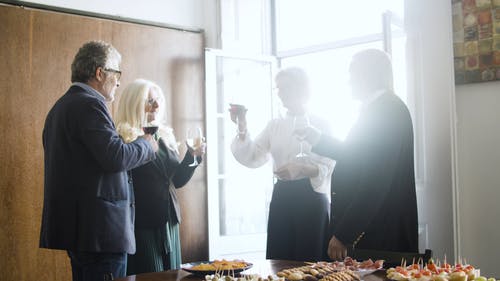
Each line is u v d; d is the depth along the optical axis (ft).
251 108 16.76
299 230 9.35
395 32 11.00
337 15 16.74
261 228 16.76
